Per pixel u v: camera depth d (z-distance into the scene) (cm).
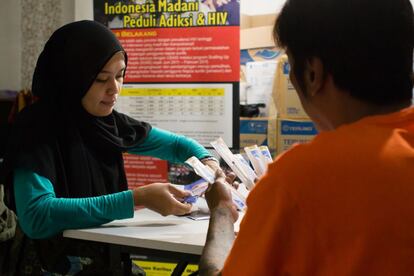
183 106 279
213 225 99
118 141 189
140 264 265
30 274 163
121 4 280
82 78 174
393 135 67
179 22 274
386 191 63
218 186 109
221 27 270
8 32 348
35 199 152
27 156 157
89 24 179
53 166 163
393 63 70
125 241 141
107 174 186
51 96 177
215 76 273
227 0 268
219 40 271
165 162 281
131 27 280
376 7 70
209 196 109
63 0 330
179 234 143
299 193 65
